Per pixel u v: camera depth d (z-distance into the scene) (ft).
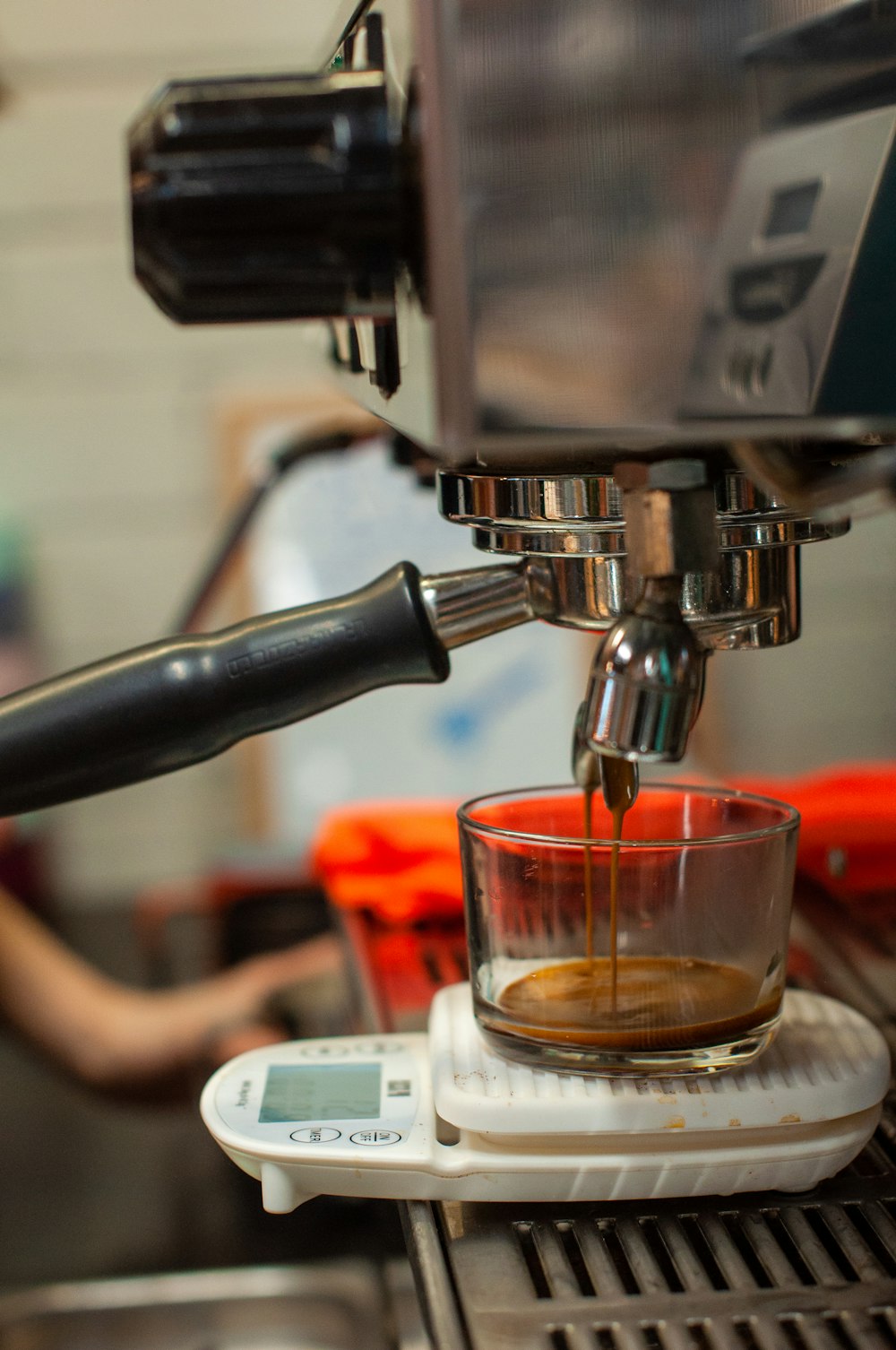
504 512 1.26
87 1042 3.37
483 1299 1.21
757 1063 1.43
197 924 4.14
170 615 4.71
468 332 0.91
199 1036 3.28
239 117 0.95
